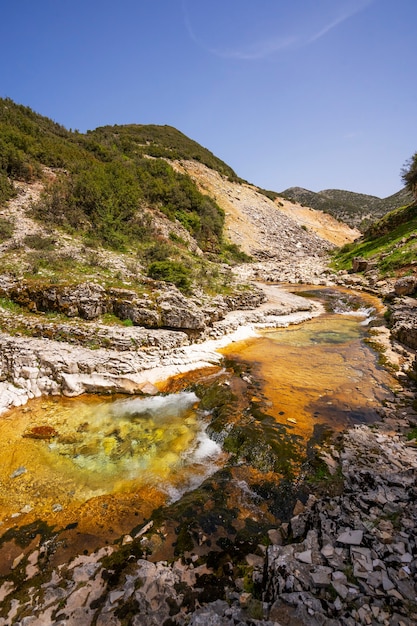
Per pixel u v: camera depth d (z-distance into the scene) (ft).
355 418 36.83
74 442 34.24
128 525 24.52
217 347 60.80
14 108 148.46
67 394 43.37
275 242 197.47
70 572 20.79
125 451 32.94
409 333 57.52
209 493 26.89
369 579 17.06
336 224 276.00
